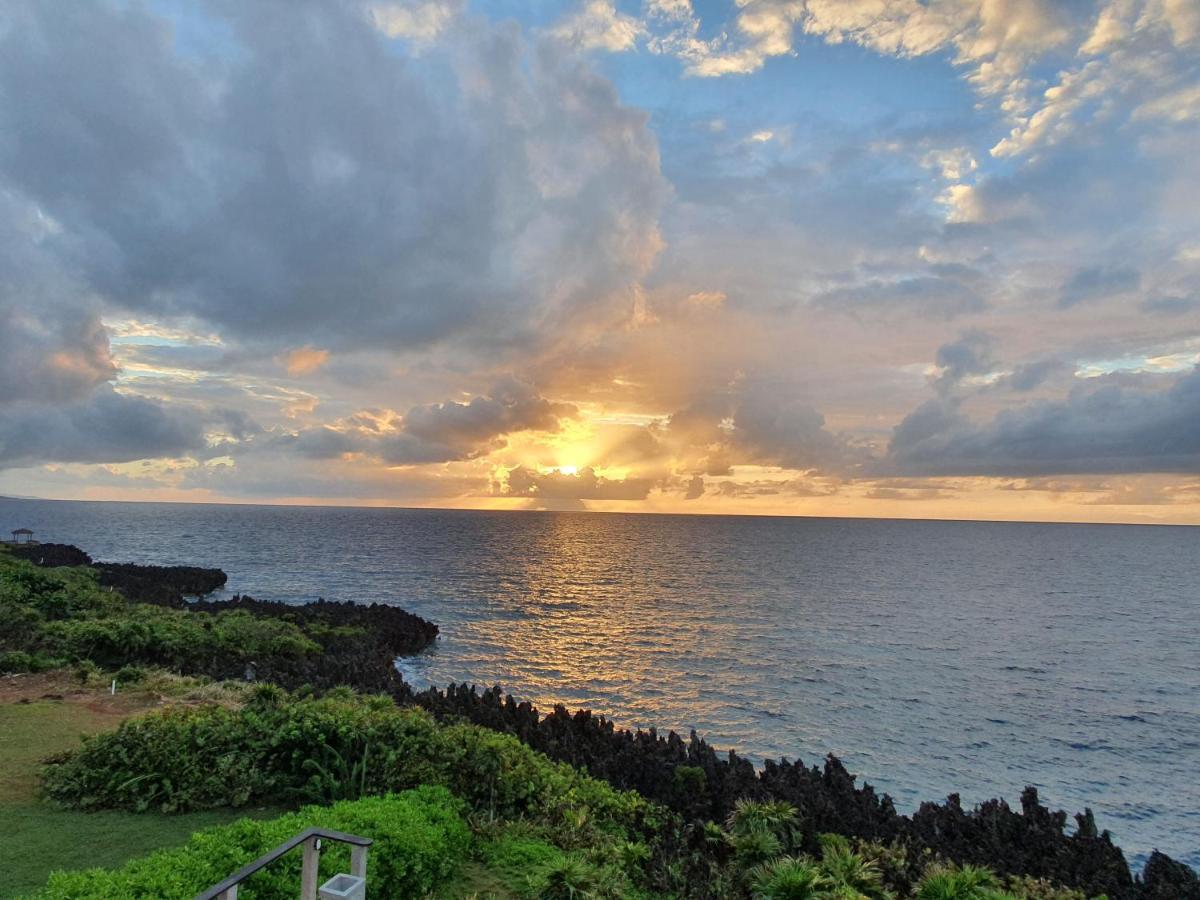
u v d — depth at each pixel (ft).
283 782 49.34
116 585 214.28
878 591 347.36
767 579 389.80
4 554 182.39
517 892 39.65
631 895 44.14
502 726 92.02
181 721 54.39
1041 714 144.97
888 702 147.84
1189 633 252.01
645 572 415.23
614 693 148.36
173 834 42.39
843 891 43.86
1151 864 71.10
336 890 23.29
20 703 69.92
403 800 42.91
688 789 76.18
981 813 76.54
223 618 141.90
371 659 141.38
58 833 41.60
